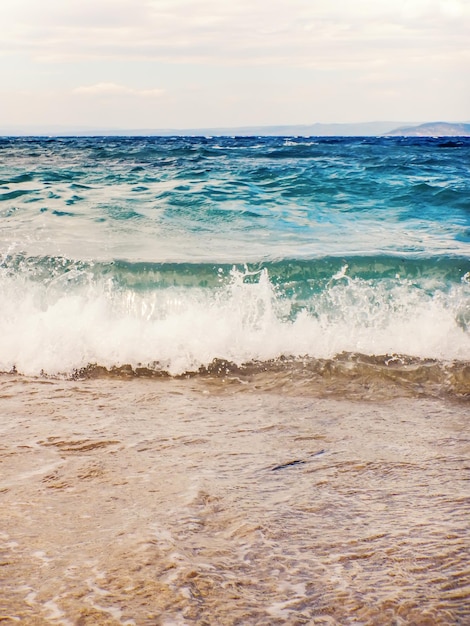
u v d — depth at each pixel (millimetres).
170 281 5422
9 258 5859
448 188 11234
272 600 1761
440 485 2596
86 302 5137
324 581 1855
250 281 5453
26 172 14359
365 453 3000
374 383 4148
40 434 3234
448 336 4727
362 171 14516
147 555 2002
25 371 4414
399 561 1961
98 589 1805
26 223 8125
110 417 3543
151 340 4719
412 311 5043
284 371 4367
